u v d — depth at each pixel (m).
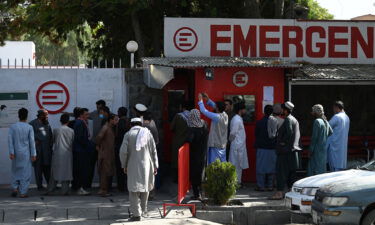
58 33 20.19
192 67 13.34
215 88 13.97
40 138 13.21
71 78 14.53
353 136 16.00
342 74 14.18
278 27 14.95
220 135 12.70
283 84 14.21
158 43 20.52
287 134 11.95
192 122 11.96
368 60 15.34
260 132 13.02
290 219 11.29
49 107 14.45
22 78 14.37
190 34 14.68
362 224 8.85
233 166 11.44
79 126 12.88
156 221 10.44
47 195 12.80
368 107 16.34
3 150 14.25
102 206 11.25
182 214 11.01
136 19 19.55
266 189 13.10
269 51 14.93
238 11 21.17
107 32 22.03
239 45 14.84
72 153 12.92
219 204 11.41
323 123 12.12
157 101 14.98
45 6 18.80
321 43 15.12
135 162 10.44
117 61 22.70
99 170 12.72
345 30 15.23
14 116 14.31
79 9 18.62
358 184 8.92
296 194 10.51
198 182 11.98
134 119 10.67
